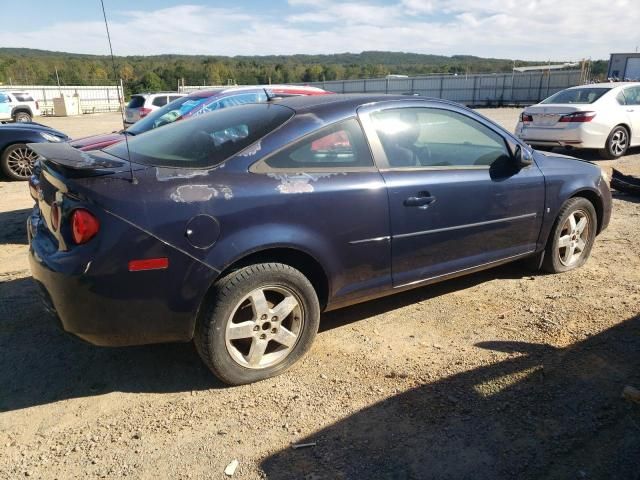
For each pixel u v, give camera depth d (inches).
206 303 114.0
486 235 156.6
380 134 138.4
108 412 113.4
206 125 137.7
